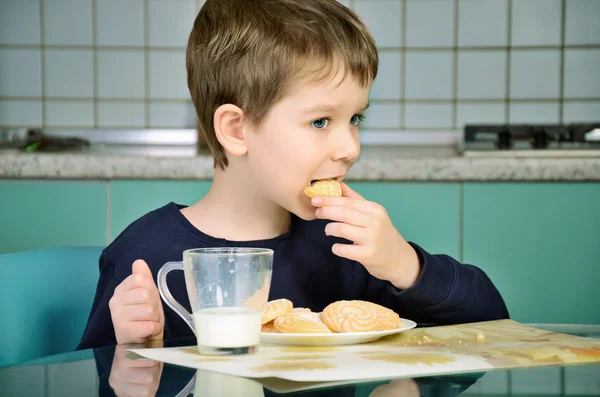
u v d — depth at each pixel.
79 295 1.11
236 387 0.54
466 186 2.09
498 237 2.09
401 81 2.87
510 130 2.57
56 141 2.65
